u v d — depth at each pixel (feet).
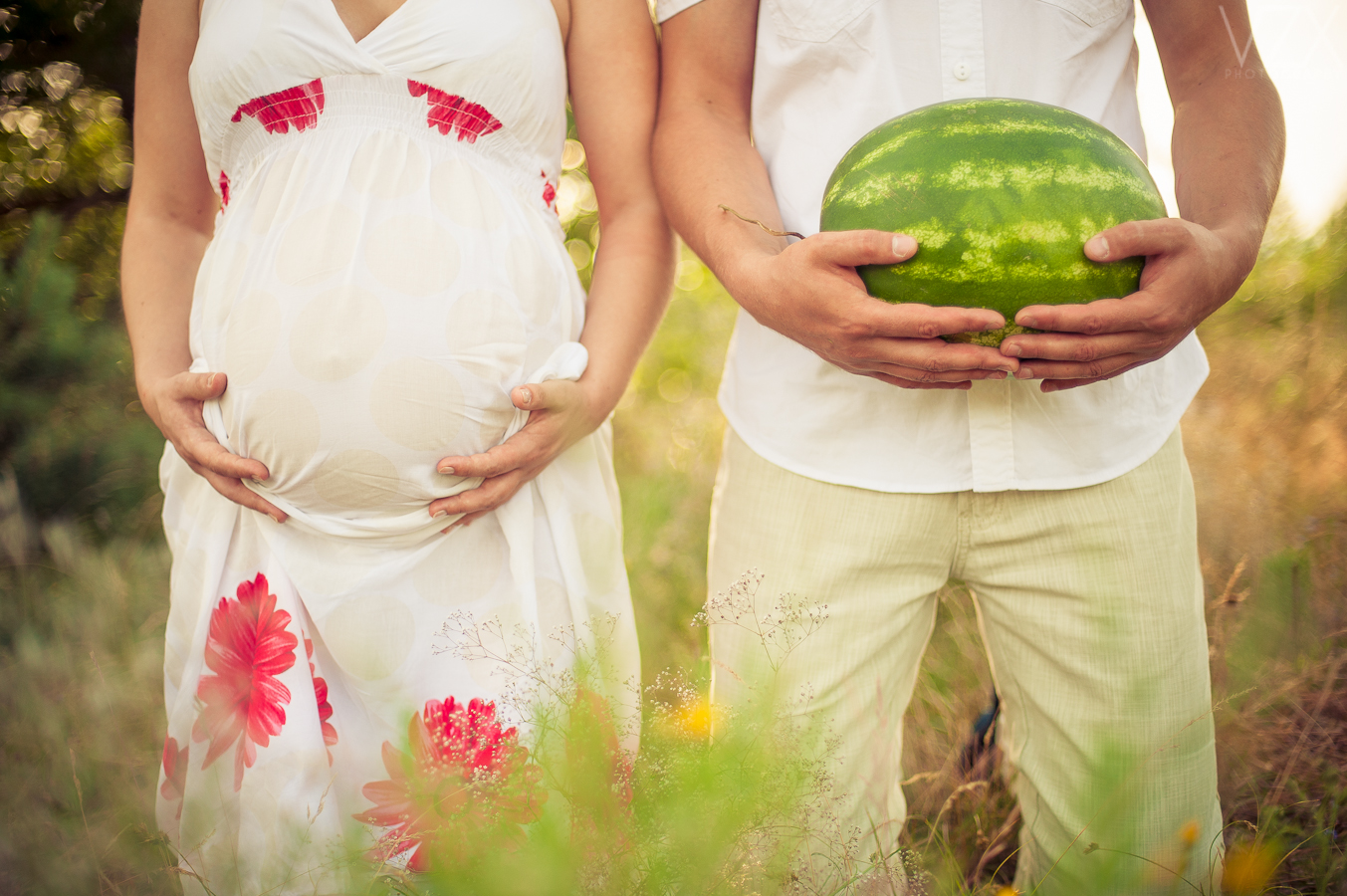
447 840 4.72
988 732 6.24
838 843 4.70
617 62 5.48
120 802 5.88
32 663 7.16
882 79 4.84
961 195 3.98
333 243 4.63
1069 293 3.96
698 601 9.00
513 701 4.79
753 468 5.26
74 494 10.38
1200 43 4.86
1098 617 4.88
